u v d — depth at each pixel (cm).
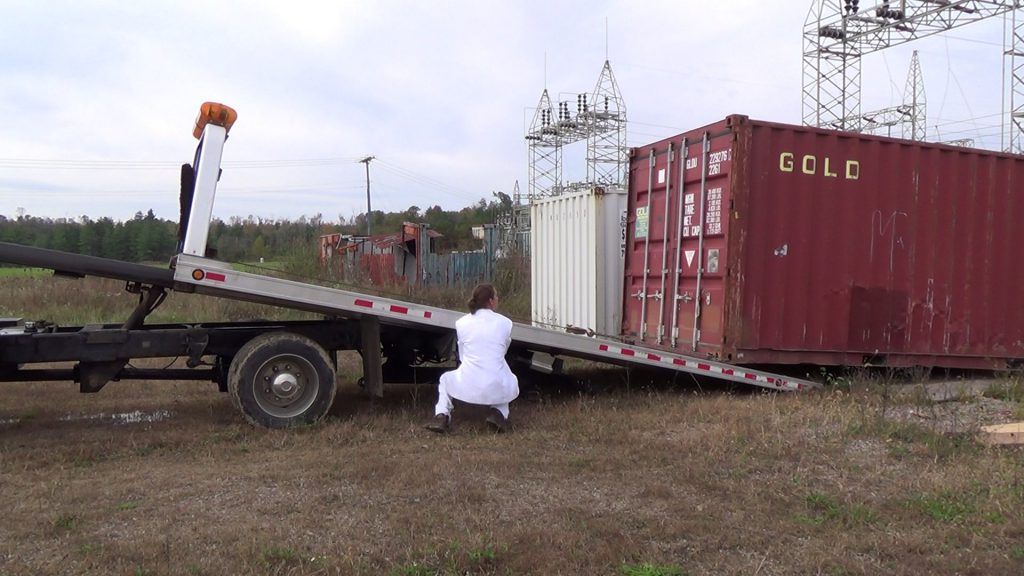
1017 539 439
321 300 712
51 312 1520
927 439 627
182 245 726
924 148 910
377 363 745
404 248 2352
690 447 623
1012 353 959
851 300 873
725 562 410
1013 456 594
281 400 700
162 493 511
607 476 552
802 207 852
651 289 976
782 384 859
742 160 821
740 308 827
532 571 393
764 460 590
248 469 568
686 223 902
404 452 618
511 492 515
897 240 896
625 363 812
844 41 3219
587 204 1188
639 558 410
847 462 582
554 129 4856
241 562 395
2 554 408
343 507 483
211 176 681
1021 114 2634
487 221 5372
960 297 933
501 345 689
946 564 406
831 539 437
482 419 732
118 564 393
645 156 998
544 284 1360
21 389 902
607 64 4691
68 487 521
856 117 3359
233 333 724
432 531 440
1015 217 962
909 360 905
